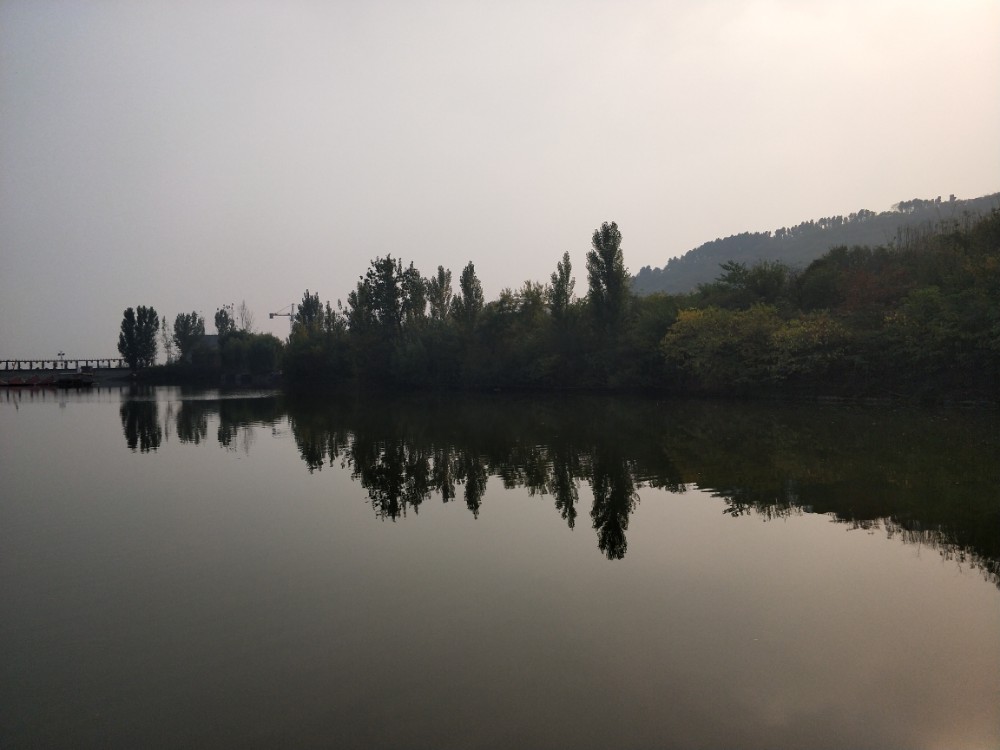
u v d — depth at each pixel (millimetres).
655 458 21344
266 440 29047
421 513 14914
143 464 22734
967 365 34188
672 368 50812
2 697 7094
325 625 8750
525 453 23375
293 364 90562
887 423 28031
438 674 7332
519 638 8211
